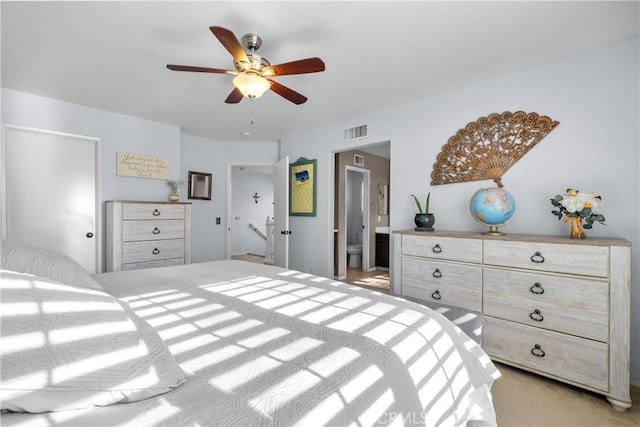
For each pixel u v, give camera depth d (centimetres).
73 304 84
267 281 184
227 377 81
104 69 245
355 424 73
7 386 60
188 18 181
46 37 200
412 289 266
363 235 579
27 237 297
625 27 192
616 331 174
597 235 216
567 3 169
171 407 69
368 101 319
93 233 335
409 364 98
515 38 204
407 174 323
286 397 74
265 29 192
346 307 137
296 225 455
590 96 219
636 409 175
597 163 216
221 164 496
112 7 171
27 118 294
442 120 296
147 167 376
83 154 330
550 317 196
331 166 408
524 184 249
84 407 67
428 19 183
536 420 166
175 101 316
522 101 249
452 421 104
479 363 131
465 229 283
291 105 330
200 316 124
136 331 84
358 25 188
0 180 281
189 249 367
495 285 219
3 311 71
